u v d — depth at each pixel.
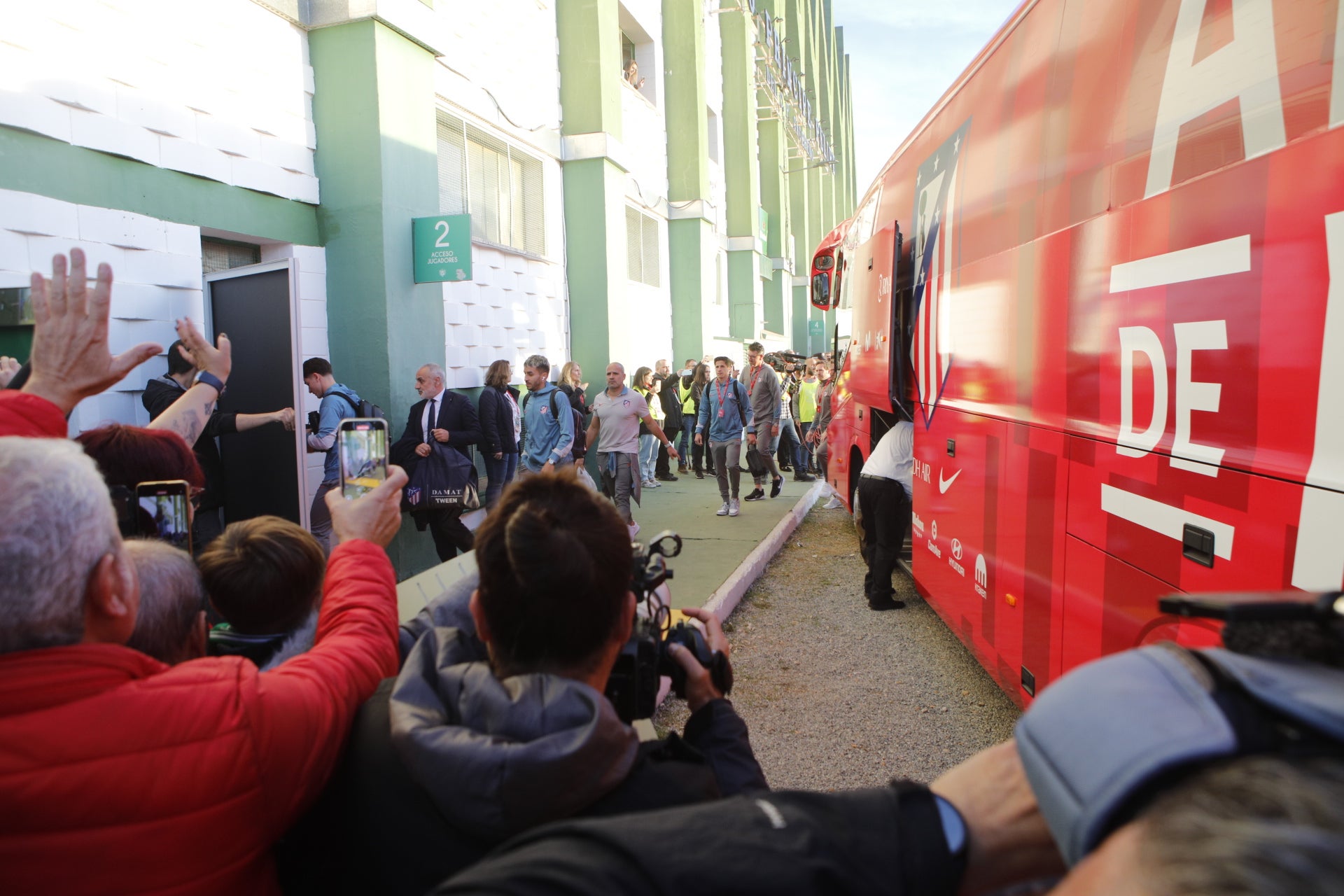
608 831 0.70
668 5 15.73
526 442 7.92
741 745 1.45
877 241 6.22
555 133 10.92
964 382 4.25
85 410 4.93
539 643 1.17
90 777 0.97
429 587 2.15
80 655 1.02
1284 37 1.79
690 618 1.70
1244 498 1.92
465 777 1.04
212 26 5.76
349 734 1.26
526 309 10.22
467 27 8.77
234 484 5.73
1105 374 2.64
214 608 1.63
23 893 0.95
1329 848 0.40
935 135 4.88
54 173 4.75
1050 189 3.11
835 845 0.68
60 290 1.71
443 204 8.69
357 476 1.67
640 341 14.35
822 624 5.78
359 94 6.64
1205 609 0.64
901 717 4.28
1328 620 0.59
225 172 5.89
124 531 1.71
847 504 7.89
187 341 2.33
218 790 1.05
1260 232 1.86
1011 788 0.73
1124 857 0.49
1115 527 2.57
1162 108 2.29
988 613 3.86
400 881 1.13
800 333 30.47
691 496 11.10
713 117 19.02
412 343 7.09
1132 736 0.55
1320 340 1.68
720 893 0.64
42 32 4.64
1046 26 3.19
